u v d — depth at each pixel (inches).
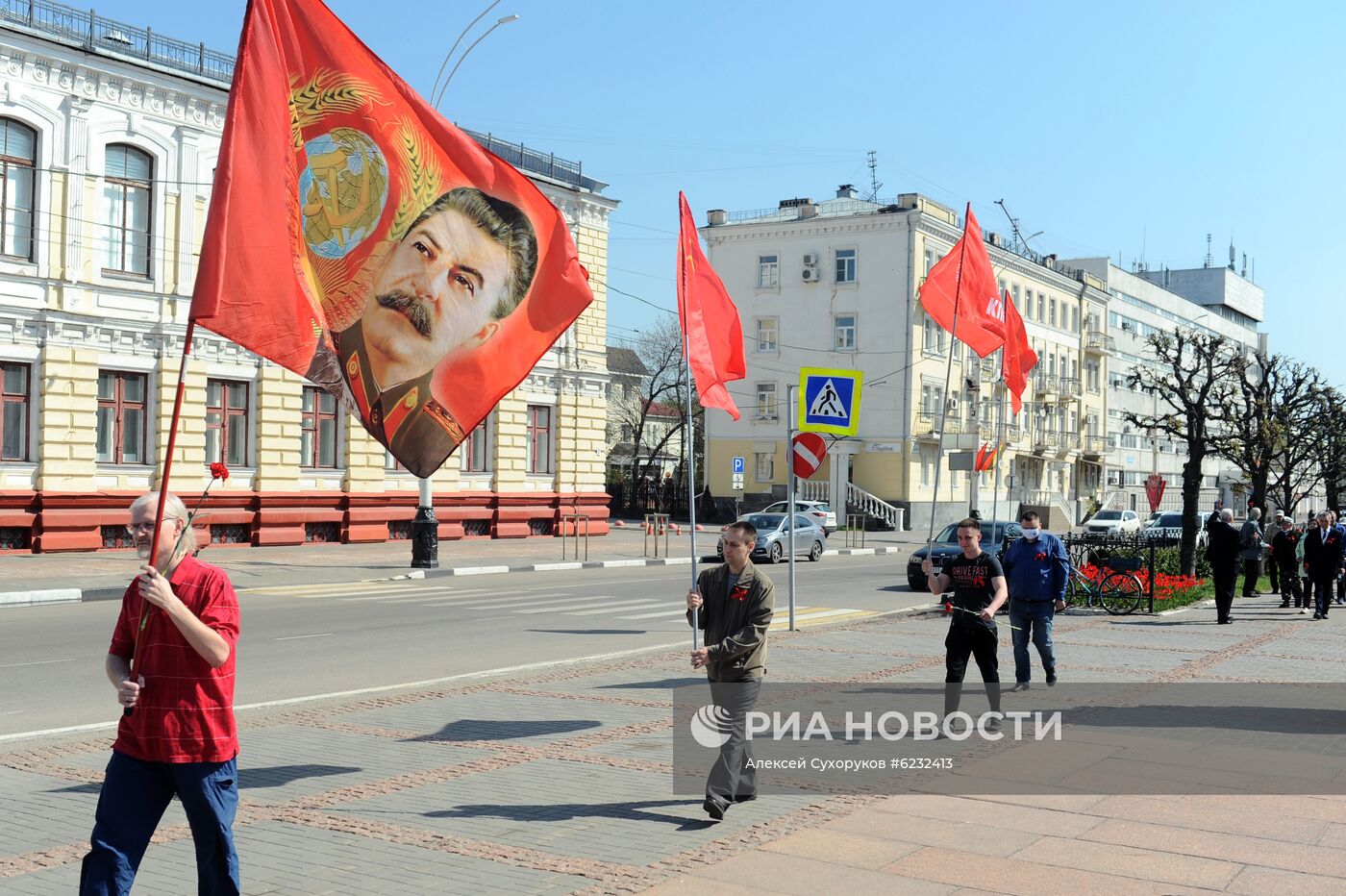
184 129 1283.2
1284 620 805.9
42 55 1159.0
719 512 2503.7
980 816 283.6
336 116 356.5
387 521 1505.9
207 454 1321.4
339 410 1454.2
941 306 711.7
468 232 385.7
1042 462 2933.1
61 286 1178.0
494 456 1663.4
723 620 289.9
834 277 2438.5
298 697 467.5
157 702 188.2
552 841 261.3
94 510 1194.0
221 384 1330.0
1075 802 297.4
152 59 1269.7
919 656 570.9
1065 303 3031.5
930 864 246.4
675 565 1366.9
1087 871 242.4
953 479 2534.5
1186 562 1061.8
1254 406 1451.8
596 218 1782.7
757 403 2512.3
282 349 297.0
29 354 1159.0
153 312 1261.1
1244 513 3993.6
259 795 302.0
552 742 370.3
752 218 2564.0
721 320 548.1
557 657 589.6
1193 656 594.9
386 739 374.6
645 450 3189.0
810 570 1325.0
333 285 358.3
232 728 192.7
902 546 1908.2
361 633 684.7
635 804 294.8
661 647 621.3
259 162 288.0
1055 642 653.9
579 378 1774.1
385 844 258.4
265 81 289.7
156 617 189.6
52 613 771.4
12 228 1152.8
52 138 1175.0
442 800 297.9
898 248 2380.7
